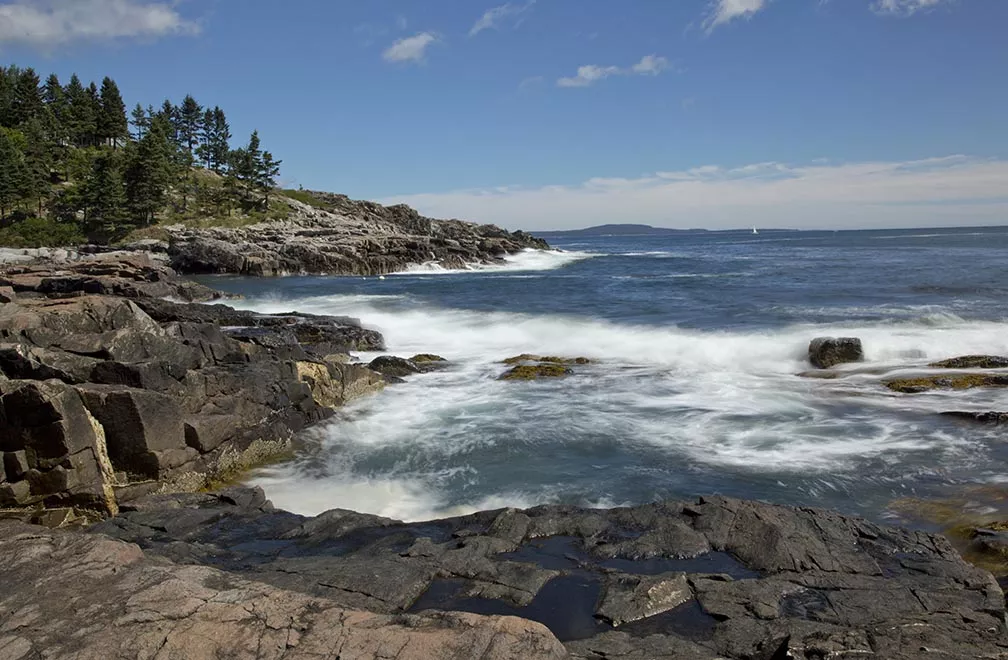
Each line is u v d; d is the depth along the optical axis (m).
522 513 9.95
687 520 9.61
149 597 6.12
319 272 71.94
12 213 85.00
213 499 11.28
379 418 16.78
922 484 11.72
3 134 83.50
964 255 69.69
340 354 21.47
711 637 6.65
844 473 12.33
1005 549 8.75
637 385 19.41
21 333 13.77
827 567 8.12
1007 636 6.26
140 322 16.75
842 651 5.92
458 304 36.66
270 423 14.81
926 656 5.84
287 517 10.46
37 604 6.01
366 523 9.97
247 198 105.31
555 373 20.73
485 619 5.89
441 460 13.82
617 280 52.59
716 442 14.28
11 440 10.87
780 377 20.08
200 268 72.06
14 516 10.62
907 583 7.73
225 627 5.71
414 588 7.54
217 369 15.28
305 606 6.11
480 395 18.77
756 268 60.81
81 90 117.81
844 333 24.09
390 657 5.36
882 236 187.75
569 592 7.72
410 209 129.62
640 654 6.13
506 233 120.00
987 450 13.35
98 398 11.82
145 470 12.02
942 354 21.72
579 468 13.02
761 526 9.07
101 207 83.25
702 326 27.22
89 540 7.23
